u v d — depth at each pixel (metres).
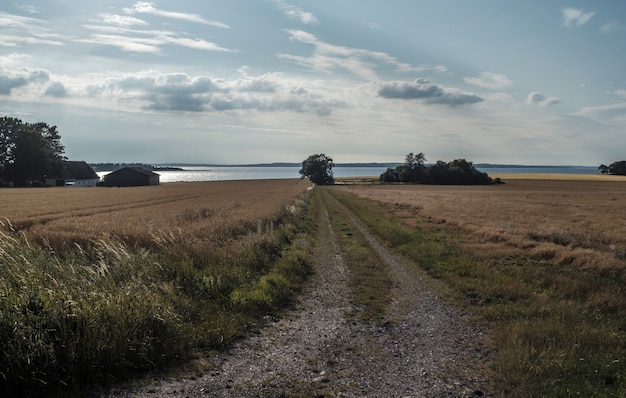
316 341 7.62
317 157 153.50
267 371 6.30
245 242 14.32
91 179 122.44
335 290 11.37
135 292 7.47
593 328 7.74
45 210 32.31
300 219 29.23
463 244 19.20
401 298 10.76
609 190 100.00
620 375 5.81
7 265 7.68
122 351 6.03
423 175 151.38
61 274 8.05
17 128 93.94
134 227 18.59
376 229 25.16
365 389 5.79
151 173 115.44
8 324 5.64
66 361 5.64
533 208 46.06
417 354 7.09
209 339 7.16
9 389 5.23
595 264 13.74
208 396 5.47
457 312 9.60
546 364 6.16
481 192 89.12
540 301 9.81
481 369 6.48
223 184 119.69
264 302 9.30
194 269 10.50
